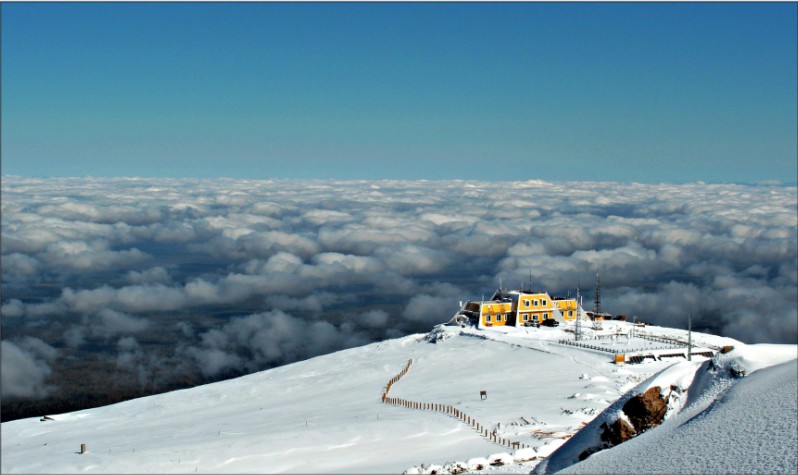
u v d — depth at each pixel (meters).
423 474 46.44
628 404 45.97
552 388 77.19
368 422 60.94
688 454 35.91
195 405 85.19
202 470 48.97
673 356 95.12
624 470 37.09
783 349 47.06
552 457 46.72
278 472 48.97
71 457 51.97
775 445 33.16
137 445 56.03
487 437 56.09
